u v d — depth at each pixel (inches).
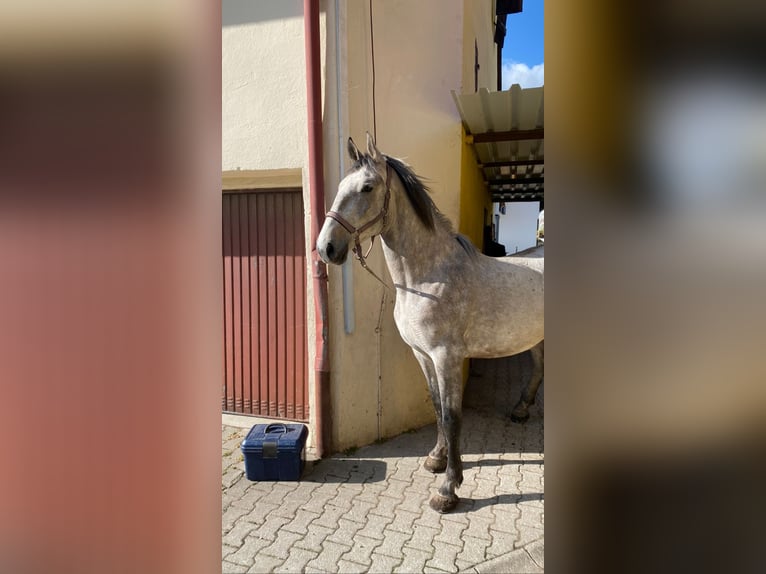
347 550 86.7
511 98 121.7
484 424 145.8
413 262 99.5
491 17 261.3
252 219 149.6
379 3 126.3
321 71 120.3
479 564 82.0
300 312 146.4
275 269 148.4
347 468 118.4
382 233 100.3
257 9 130.0
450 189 142.6
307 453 127.1
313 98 118.8
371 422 132.0
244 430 145.9
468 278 101.8
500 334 105.4
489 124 145.3
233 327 153.9
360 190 90.0
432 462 114.9
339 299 124.0
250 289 151.4
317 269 121.4
